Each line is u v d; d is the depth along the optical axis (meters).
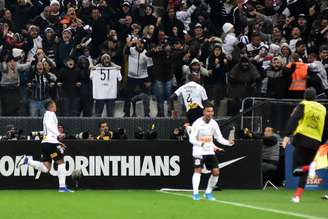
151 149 42.66
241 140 43.38
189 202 34.16
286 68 46.84
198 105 43.44
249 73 46.50
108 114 46.53
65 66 46.06
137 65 46.84
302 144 33.84
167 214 28.80
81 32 49.09
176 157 42.75
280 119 45.53
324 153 33.91
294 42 53.19
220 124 45.16
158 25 52.50
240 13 54.75
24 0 52.94
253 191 41.78
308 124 33.81
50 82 45.78
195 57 48.91
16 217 27.78
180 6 56.41
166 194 39.12
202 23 54.00
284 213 29.28
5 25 48.94
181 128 43.97
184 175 42.72
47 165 40.81
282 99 45.84
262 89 47.00
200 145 36.16
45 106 45.09
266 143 44.19
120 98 46.66
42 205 32.50
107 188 42.34
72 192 40.16
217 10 55.53
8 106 45.47
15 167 41.91
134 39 47.31
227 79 46.56
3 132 45.00
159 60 46.75
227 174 43.19
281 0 57.56
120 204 33.00
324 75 48.69
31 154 42.00
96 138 43.84
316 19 54.78
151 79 46.91
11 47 47.34
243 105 46.31
